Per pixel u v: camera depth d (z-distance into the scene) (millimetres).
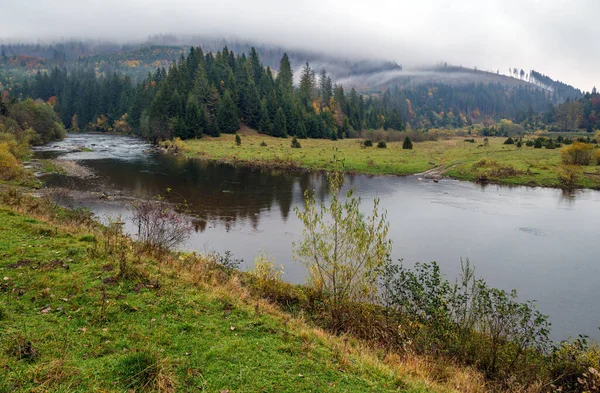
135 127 108125
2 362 4957
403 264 18938
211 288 9266
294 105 106875
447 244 22234
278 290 11570
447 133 134125
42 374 4895
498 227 25953
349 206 10219
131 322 6746
